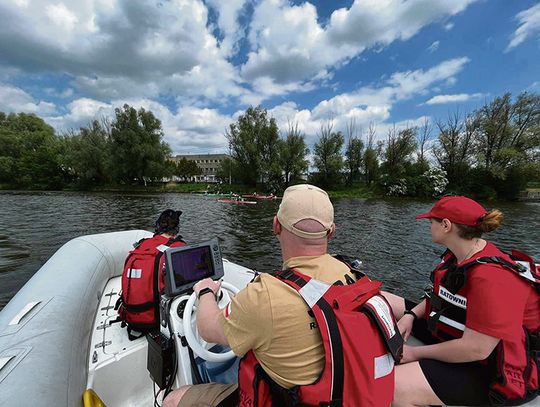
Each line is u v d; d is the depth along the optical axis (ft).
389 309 2.89
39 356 4.18
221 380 4.02
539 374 3.67
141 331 5.75
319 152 104.32
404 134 93.15
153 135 105.40
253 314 2.43
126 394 5.29
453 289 4.17
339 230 31.86
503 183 74.59
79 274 7.26
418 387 3.87
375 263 19.90
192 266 4.77
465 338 3.69
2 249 21.57
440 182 80.38
